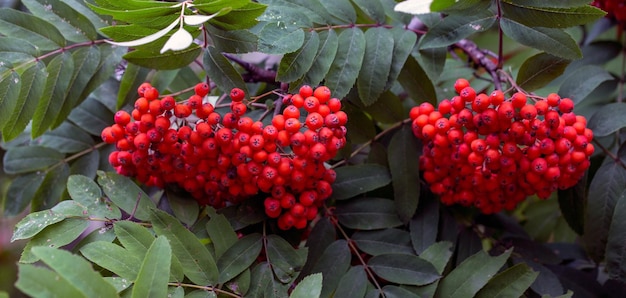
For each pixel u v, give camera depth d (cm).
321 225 73
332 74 70
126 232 65
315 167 68
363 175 74
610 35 95
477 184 71
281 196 69
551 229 87
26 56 70
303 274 71
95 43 74
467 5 66
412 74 74
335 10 71
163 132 67
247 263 68
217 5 63
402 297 69
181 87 80
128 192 69
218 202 73
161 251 61
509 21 69
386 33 72
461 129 69
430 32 71
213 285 66
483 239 79
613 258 71
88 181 69
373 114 75
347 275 70
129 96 77
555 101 67
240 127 67
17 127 71
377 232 73
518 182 72
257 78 77
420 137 72
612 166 74
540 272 74
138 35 65
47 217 66
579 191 75
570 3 66
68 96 73
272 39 67
